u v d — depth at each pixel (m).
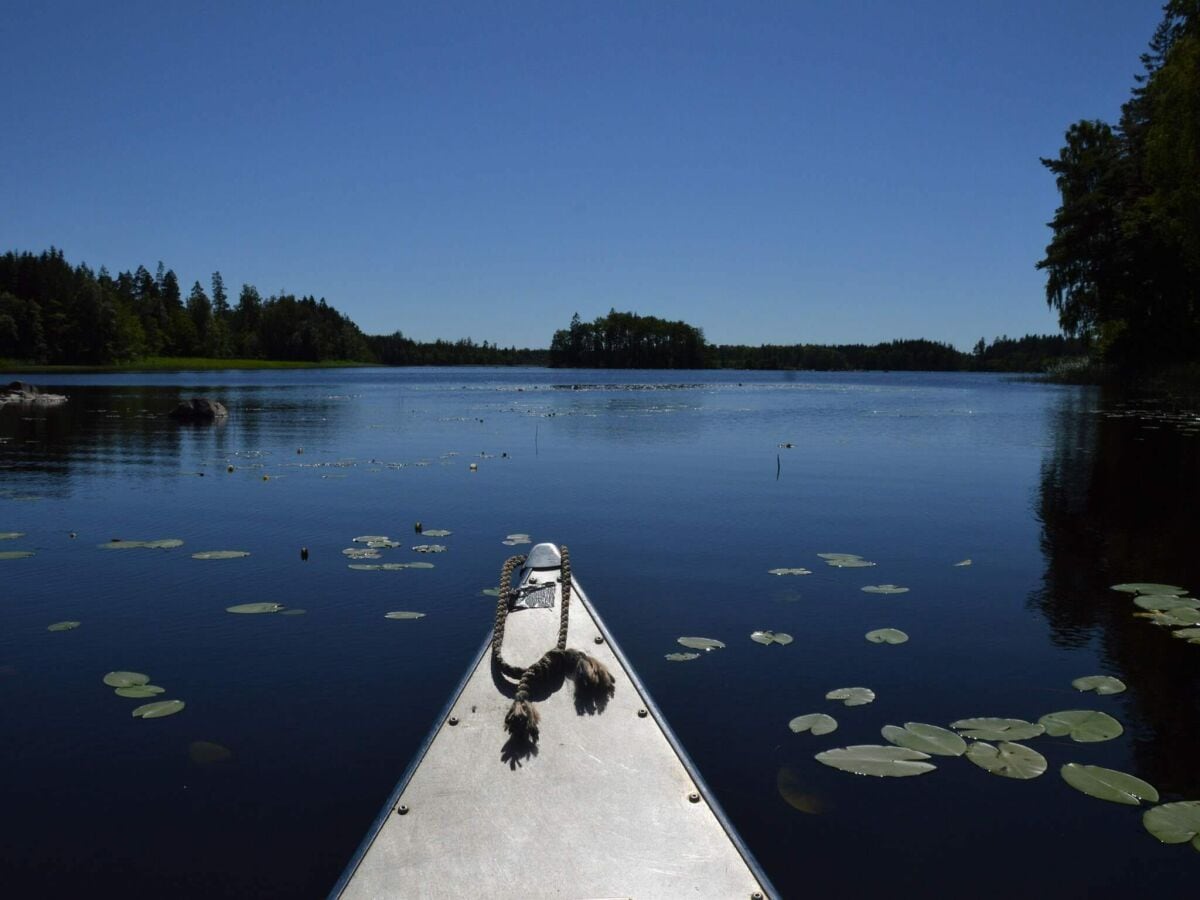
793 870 3.10
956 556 7.61
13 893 3.01
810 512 9.65
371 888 2.63
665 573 7.02
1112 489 11.29
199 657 5.15
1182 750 3.93
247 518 9.28
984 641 5.40
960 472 12.90
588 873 2.70
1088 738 3.99
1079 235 42.03
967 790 3.61
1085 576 6.93
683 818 3.00
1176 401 31.67
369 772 3.80
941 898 2.96
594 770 3.32
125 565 7.26
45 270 99.50
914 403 33.25
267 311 141.38
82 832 3.38
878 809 3.47
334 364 146.00
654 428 21.22
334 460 14.36
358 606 6.13
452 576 6.90
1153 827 3.29
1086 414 25.27
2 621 5.82
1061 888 3.00
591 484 11.66
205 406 23.17
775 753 3.92
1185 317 40.38
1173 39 38.88
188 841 3.31
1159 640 5.40
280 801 3.58
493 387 52.50
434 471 12.99
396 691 4.65
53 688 4.70
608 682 4.00
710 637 5.48
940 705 4.44
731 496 10.72
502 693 4.04
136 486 11.49
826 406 31.52
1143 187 40.25
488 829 2.93
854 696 4.47
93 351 99.25
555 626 5.00
